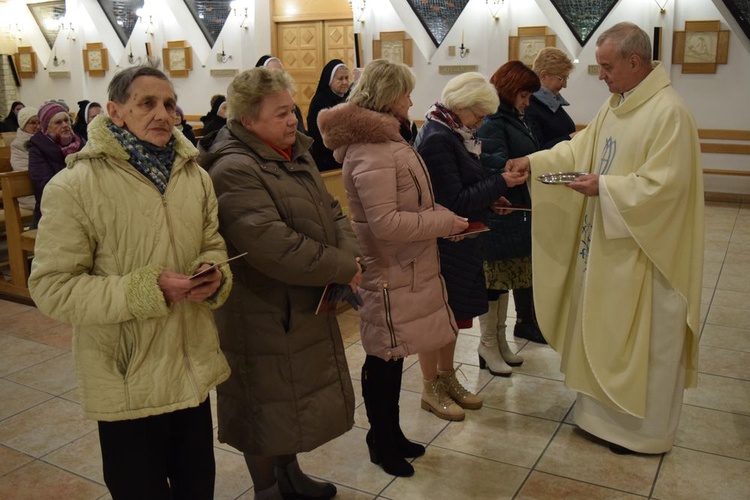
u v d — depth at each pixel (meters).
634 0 7.81
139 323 1.64
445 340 2.39
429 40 9.17
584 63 8.22
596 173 2.68
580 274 2.75
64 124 4.82
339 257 1.95
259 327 1.97
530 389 3.22
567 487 2.42
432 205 2.32
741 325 3.99
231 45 10.91
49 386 3.37
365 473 2.53
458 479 2.48
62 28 12.25
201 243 1.76
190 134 6.18
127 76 1.60
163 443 1.77
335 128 2.21
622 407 2.55
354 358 3.63
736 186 7.79
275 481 2.17
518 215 3.19
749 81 7.48
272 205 1.90
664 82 2.47
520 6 8.44
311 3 10.36
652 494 2.37
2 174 4.57
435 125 2.58
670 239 2.44
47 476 2.57
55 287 1.57
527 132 3.21
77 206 1.58
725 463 2.56
